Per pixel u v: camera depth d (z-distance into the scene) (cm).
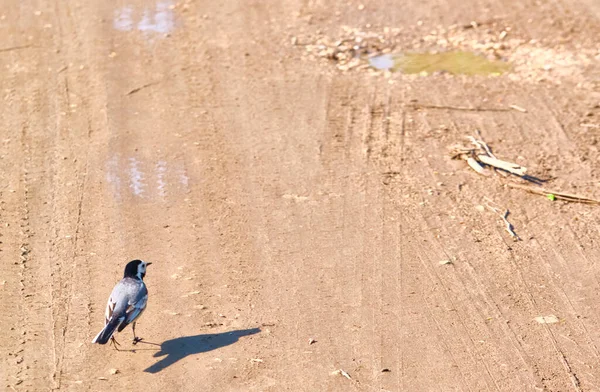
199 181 1642
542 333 1215
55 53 2273
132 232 1477
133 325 1196
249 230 1480
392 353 1177
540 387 1109
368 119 1880
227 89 2042
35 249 1430
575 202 1556
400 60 2198
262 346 1191
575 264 1375
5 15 2542
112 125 1875
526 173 1647
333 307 1275
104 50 2277
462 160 1709
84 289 1322
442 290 1314
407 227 1484
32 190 1619
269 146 1770
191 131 1841
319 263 1384
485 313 1260
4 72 2172
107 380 1131
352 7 2528
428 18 2441
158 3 2598
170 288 1322
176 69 2156
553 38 2292
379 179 1641
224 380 1127
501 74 2103
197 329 1230
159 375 1138
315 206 1552
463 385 1114
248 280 1341
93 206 1561
